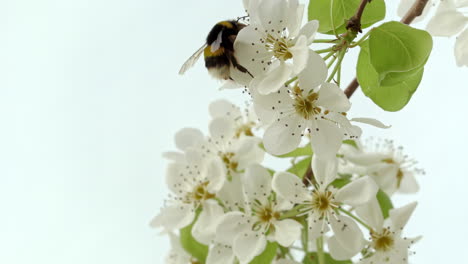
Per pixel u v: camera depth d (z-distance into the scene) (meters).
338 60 0.50
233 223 0.53
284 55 0.50
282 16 0.50
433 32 0.54
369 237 0.53
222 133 0.56
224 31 0.52
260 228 0.53
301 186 0.53
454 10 0.53
